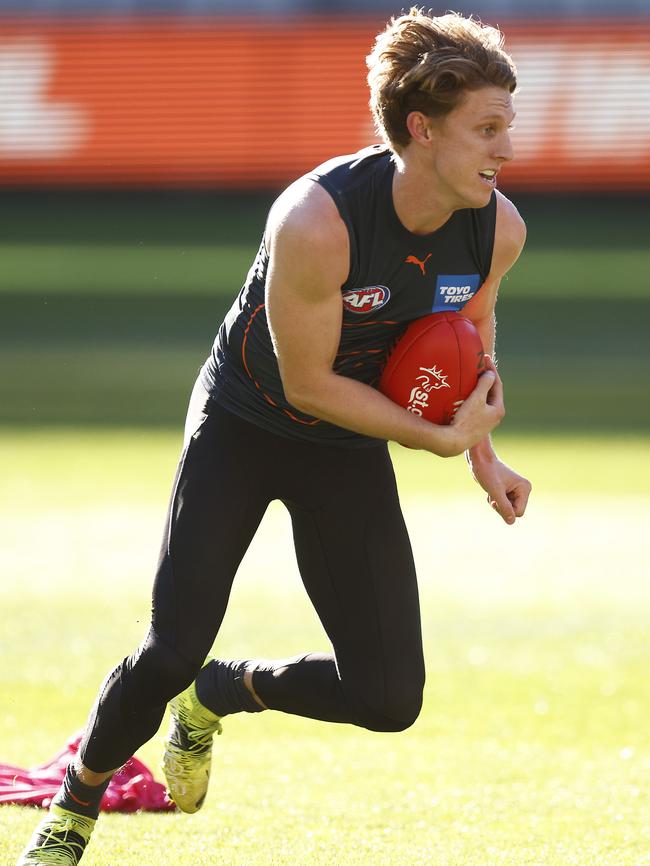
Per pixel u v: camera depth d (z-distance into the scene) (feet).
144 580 96.58
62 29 294.25
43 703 64.39
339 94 290.15
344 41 293.02
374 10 296.71
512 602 92.48
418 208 35.12
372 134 287.48
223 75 292.40
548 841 43.80
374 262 35.60
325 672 40.98
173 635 36.70
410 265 36.14
